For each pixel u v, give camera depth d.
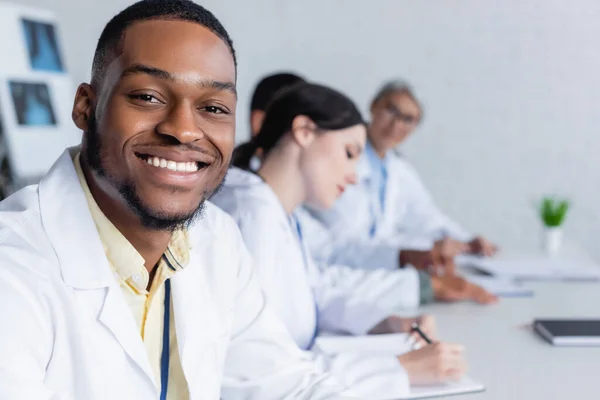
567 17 3.32
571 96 3.37
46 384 0.69
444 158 3.43
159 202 0.68
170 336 0.81
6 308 0.63
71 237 0.72
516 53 3.36
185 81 0.66
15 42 2.48
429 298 1.61
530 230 3.46
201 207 0.74
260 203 1.22
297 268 1.24
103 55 0.69
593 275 1.90
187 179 0.69
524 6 3.33
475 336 1.33
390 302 1.58
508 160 3.43
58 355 0.69
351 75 3.39
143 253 0.77
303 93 1.30
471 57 3.38
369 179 2.47
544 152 3.41
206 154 0.69
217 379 0.86
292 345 0.99
